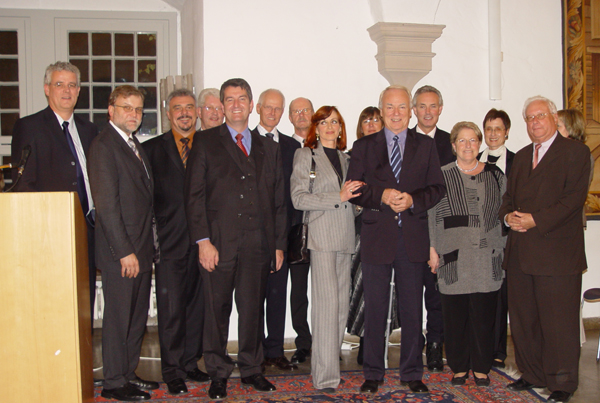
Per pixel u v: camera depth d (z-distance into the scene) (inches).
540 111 110.6
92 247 114.7
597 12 169.5
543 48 171.9
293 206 117.8
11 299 69.7
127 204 105.5
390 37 157.5
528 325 113.3
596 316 171.0
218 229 107.7
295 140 136.8
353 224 114.4
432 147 111.8
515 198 114.6
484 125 137.7
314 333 112.9
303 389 114.0
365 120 137.4
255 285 110.7
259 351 114.0
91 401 86.4
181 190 115.6
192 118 120.3
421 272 110.3
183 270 115.3
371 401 106.8
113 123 107.2
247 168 110.0
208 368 109.6
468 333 116.5
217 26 152.4
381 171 109.4
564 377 106.9
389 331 125.8
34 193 70.8
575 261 107.7
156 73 191.3
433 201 106.0
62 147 112.0
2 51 183.5
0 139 182.4
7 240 70.0
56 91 112.2
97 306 168.2
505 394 111.3
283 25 156.7
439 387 115.3
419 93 133.7
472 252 111.8
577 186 107.0
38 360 69.9
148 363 136.7
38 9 183.5
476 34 167.8
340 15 160.7
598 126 169.2
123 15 187.6
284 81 157.0
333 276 111.1
